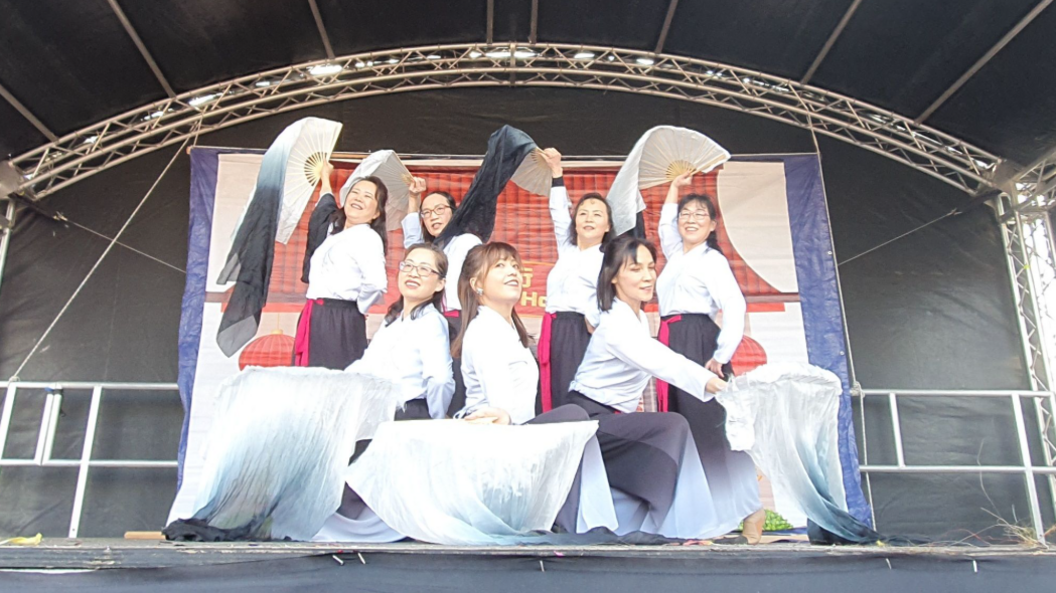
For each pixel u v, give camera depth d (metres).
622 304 4.68
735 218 4.90
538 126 5.25
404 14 4.93
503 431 3.01
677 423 3.85
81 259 4.92
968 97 4.93
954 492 4.78
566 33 5.17
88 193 5.02
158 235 4.98
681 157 5.00
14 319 4.81
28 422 4.66
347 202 4.88
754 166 4.99
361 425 3.18
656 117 5.31
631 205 4.89
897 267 5.13
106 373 4.75
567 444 3.09
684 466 3.80
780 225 4.90
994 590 2.59
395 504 2.94
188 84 5.04
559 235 4.84
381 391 3.15
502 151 5.00
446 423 3.02
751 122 5.32
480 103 5.29
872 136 5.29
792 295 4.79
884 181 5.26
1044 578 2.60
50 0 4.25
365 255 4.78
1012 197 5.14
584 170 4.97
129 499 4.57
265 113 5.18
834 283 4.82
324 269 4.75
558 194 4.92
